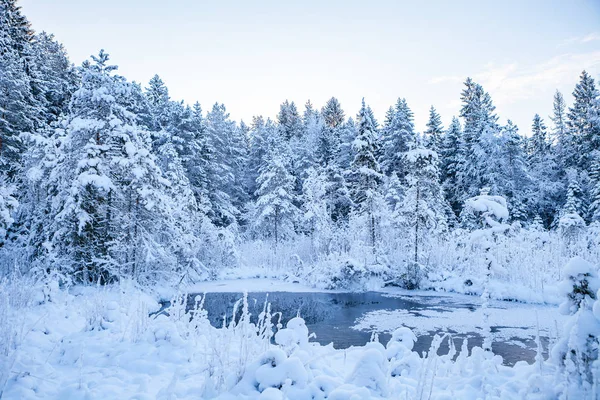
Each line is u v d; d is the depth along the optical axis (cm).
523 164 3647
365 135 2770
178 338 599
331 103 7412
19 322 649
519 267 1733
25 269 1266
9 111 2250
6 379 412
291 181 3375
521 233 2164
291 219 3341
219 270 2297
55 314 803
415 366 527
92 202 1475
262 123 7019
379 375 426
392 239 2492
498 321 1213
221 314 1369
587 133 4028
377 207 2606
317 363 510
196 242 2114
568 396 354
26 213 1614
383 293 1861
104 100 1534
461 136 4203
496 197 705
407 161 2223
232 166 4234
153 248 1683
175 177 2258
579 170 3822
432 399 401
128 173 1584
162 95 4012
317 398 404
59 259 1333
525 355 856
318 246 2548
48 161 1545
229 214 3397
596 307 374
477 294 1728
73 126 1434
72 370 508
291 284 2123
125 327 690
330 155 4234
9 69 2295
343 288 1967
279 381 423
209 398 414
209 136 3941
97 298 720
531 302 1510
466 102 5012
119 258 1595
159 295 1631
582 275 422
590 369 359
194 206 2342
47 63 3538
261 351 543
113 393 427
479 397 422
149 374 499
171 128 3192
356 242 2344
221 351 539
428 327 1150
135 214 1634
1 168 2194
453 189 3956
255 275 2350
